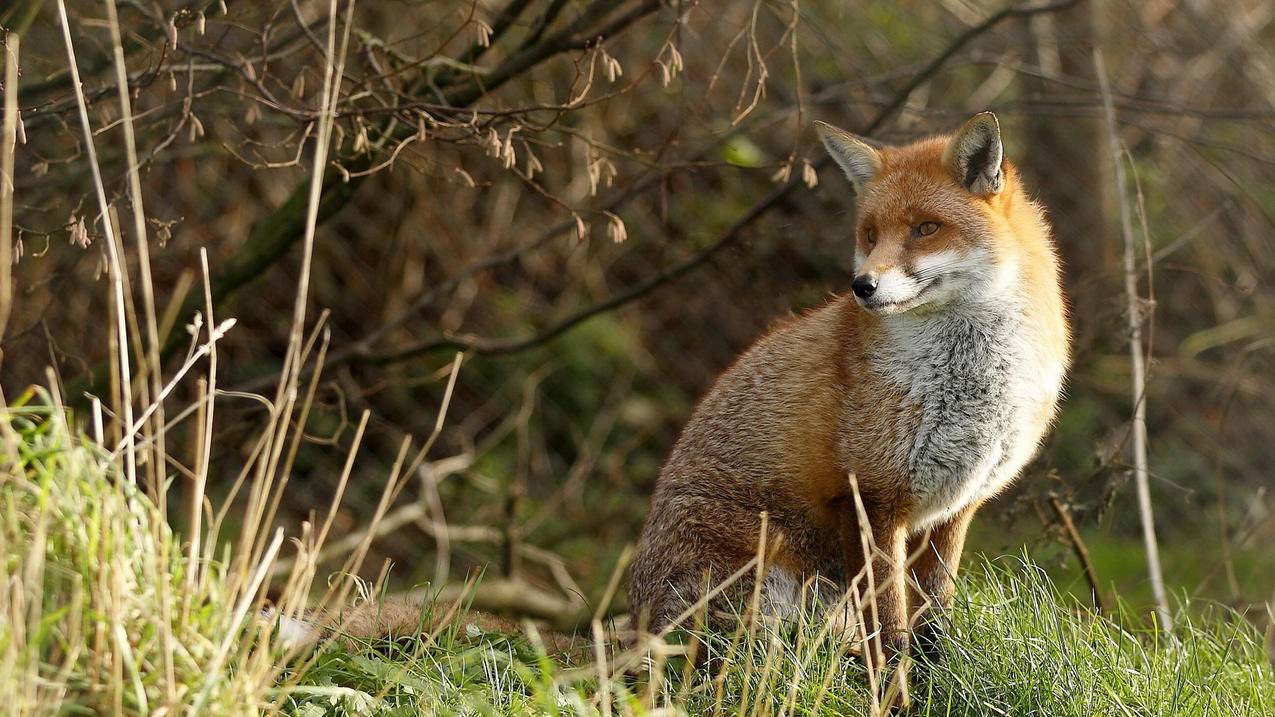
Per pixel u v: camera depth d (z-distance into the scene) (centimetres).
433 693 604
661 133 1431
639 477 1483
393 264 1380
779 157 1480
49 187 1080
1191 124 1559
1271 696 730
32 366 1135
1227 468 1520
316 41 768
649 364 1509
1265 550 1376
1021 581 807
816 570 783
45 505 474
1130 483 1397
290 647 602
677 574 777
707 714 655
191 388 1219
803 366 778
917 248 748
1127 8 1570
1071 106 1340
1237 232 1596
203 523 1194
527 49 992
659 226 1463
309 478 1331
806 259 1394
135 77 865
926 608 752
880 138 1155
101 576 479
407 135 973
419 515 1219
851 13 1537
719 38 1395
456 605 686
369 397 1384
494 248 1438
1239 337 1538
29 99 955
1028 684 668
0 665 456
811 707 637
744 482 779
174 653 496
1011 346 751
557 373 1505
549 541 1375
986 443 748
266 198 1290
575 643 781
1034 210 828
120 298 523
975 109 1470
